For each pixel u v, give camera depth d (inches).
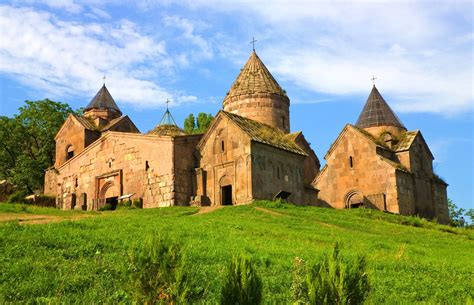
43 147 2393.0
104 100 2202.3
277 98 1851.6
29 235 698.2
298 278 408.8
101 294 513.3
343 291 374.9
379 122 1847.9
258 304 419.2
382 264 738.2
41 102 2468.0
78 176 1745.8
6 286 515.2
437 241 1112.8
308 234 951.6
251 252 725.9
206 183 1505.9
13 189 1772.9
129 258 495.5
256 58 1959.9
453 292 625.9
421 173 1774.1
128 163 1594.5
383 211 1507.1
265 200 1389.0
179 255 434.9
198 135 1567.4
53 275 554.6
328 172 1786.4
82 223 839.1
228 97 1872.5
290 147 1563.7
